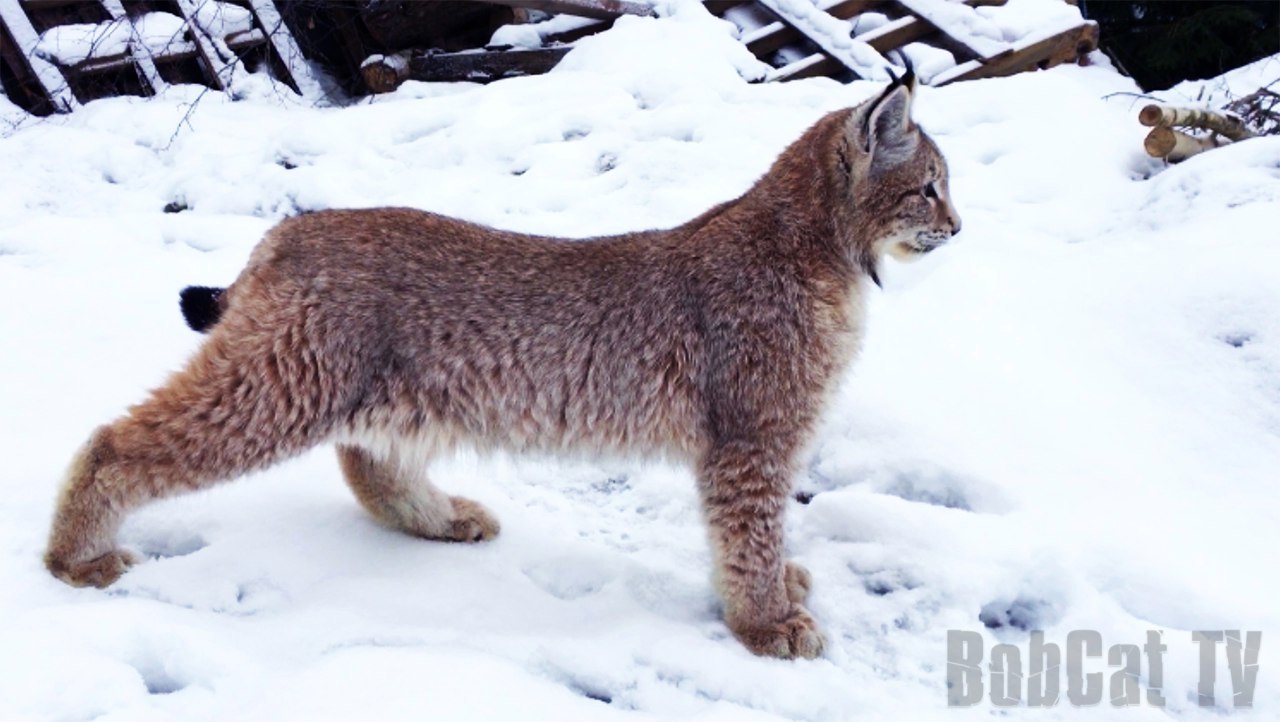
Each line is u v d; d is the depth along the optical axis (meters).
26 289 5.97
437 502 4.52
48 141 8.07
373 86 10.09
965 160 7.73
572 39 10.44
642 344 4.11
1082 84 9.97
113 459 3.81
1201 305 5.61
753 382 4.08
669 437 4.20
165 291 6.13
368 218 4.06
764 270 4.18
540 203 7.32
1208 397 5.21
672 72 8.94
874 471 5.02
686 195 7.20
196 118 8.62
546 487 5.09
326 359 3.84
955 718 3.68
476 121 8.26
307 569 4.18
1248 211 6.31
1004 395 5.28
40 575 3.96
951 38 10.17
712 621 4.20
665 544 4.71
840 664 4.03
